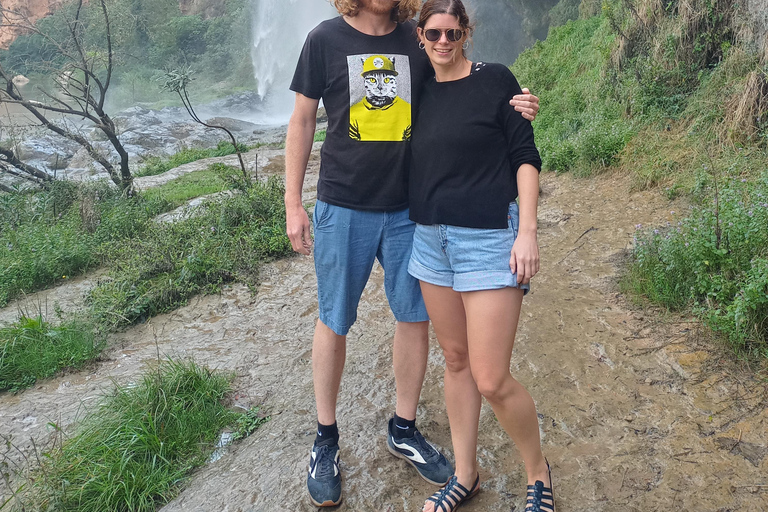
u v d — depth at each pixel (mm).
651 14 7844
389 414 3111
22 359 4160
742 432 2646
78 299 5559
